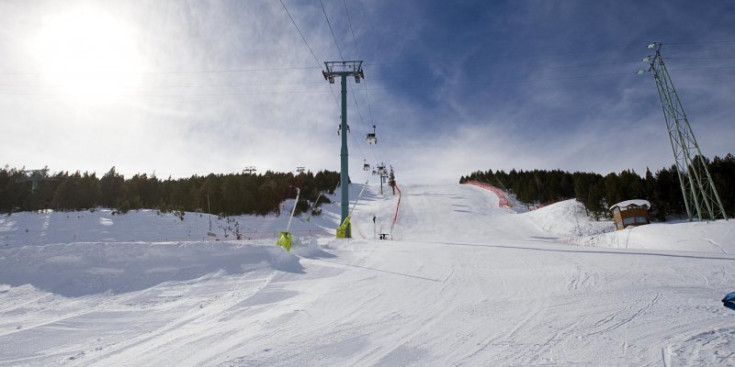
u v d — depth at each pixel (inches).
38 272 360.2
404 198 2348.7
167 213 1422.2
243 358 168.6
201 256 421.4
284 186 2171.5
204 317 255.4
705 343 155.4
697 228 759.1
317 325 224.1
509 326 206.1
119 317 257.0
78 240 1081.4
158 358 174.2
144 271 379.6
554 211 1565.0
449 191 2578.7
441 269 431.2
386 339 193.2
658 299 241.4
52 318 262.2
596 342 168.4
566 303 250.2
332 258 540.1
